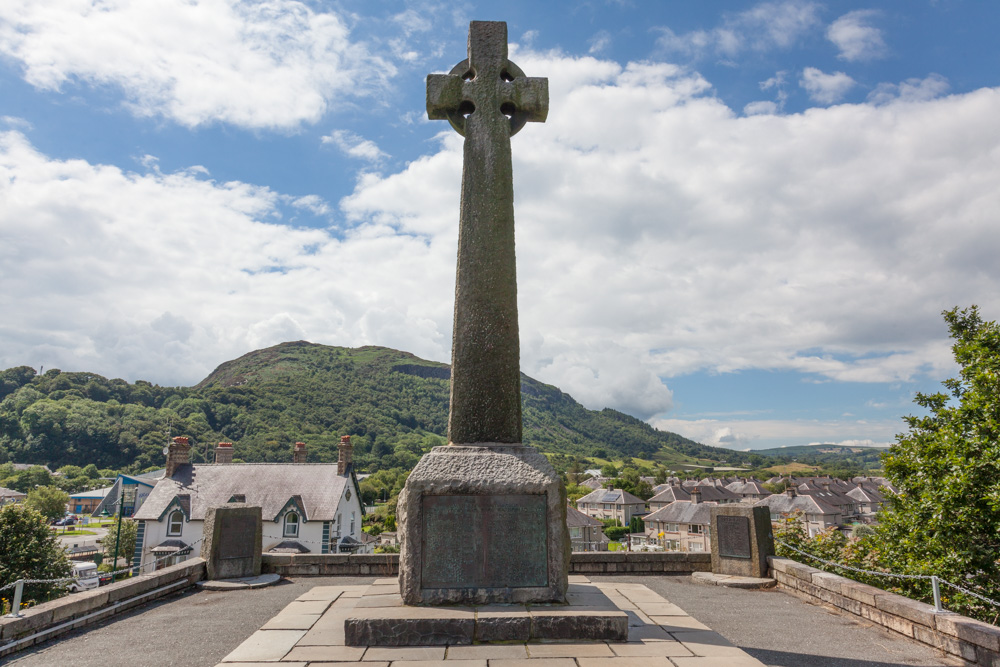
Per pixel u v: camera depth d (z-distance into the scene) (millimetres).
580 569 10711
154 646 6102
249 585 9453
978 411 10836
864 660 5605
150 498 31969
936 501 10078
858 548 11852
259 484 32938
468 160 7238
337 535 32156
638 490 97000
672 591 9203
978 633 5352
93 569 30719
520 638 5328
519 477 6012
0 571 20469
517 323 6988
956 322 12586
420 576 5805
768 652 5855
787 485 97875
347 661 4820
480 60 7543
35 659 5656
